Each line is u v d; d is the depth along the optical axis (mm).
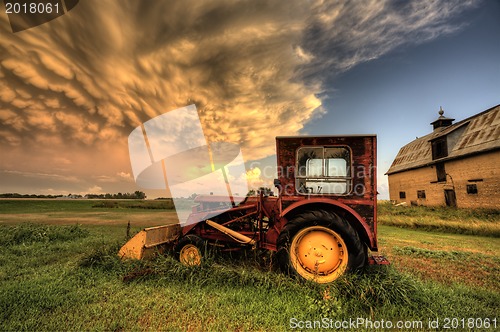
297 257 3557
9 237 6434
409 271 4418
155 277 3711
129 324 2520
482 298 3295
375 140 3676
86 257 4410
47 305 2830
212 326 2477
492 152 13438
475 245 7277
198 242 4215
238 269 3787
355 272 3271
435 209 16016
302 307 2803
